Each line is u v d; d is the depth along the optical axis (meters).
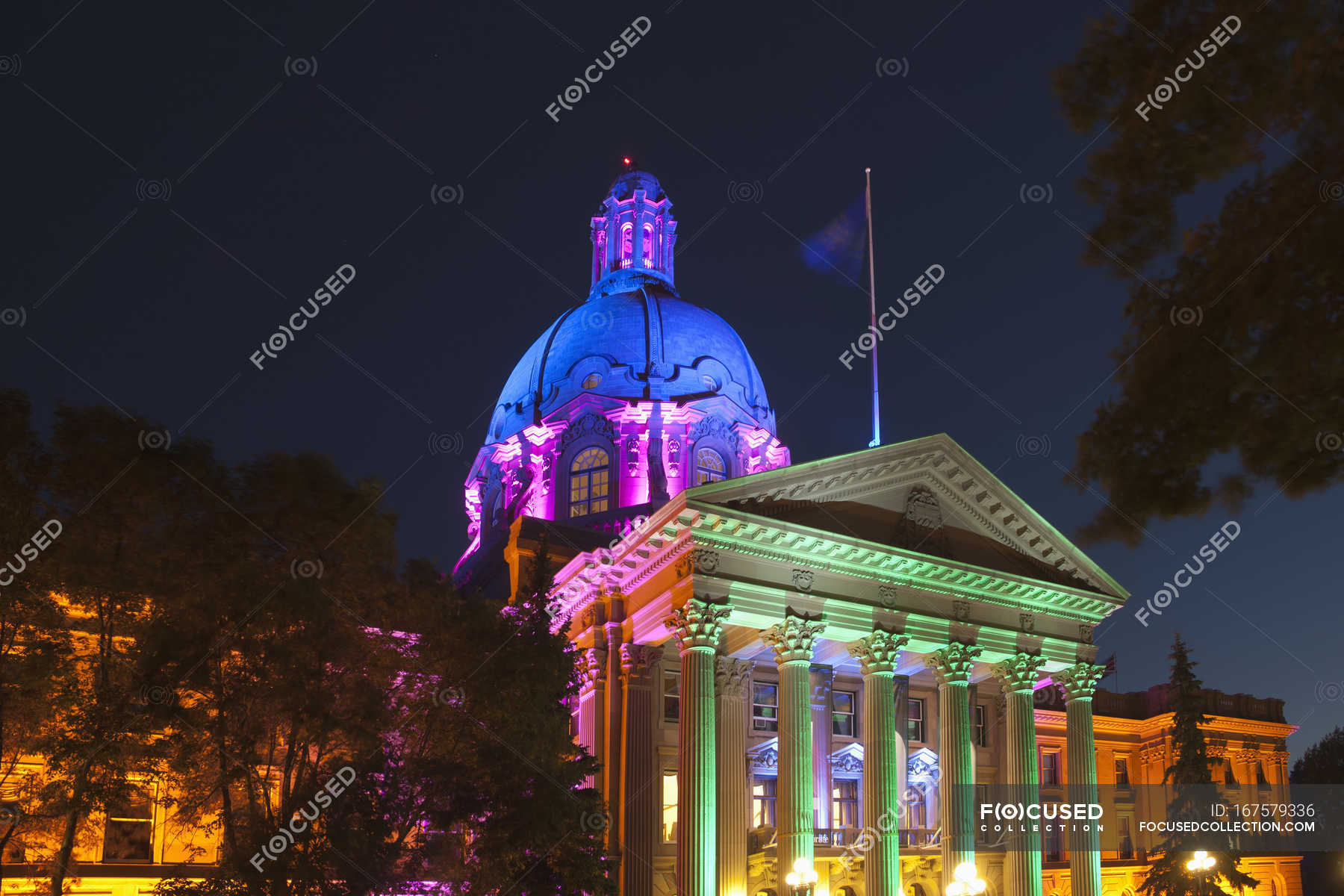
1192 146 15.77
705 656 38.34
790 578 41.22
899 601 43.72
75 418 27.61
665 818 44.06
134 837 36.94
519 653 32.75
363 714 29.33
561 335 68.94
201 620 27.66
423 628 32.44
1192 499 15.68
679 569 40.00
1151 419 15.82
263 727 29.09
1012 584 46.59
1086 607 49.59
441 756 31.77
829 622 41.47
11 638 27.58
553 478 62.97
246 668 28.20
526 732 32.12
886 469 44.62
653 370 64.94
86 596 27.75
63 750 26.78
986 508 47.53
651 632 41.88
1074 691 48.88
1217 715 70.88
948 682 44.28
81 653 31.12
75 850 33.50
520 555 50.88
